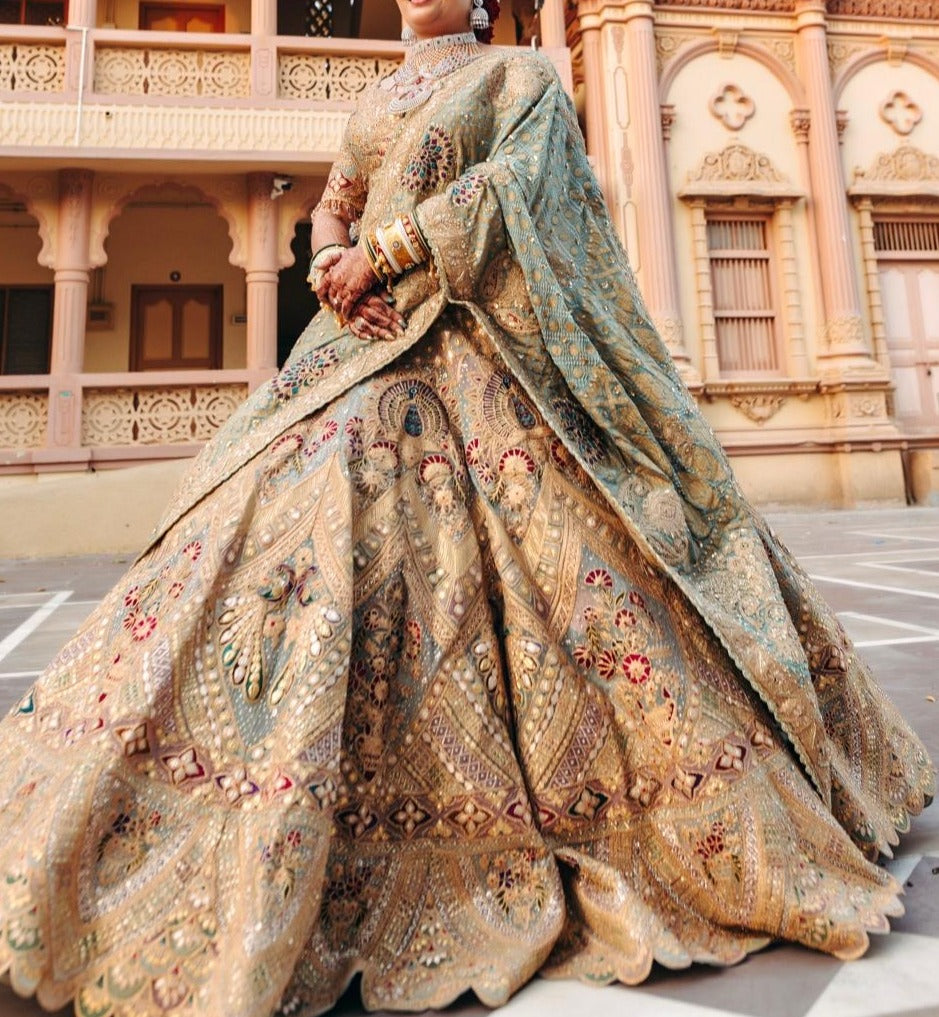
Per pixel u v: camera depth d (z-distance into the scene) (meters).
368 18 11.77
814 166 11.11
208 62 9.11
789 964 0.94
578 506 1.20
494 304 1.27
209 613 1.07
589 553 1.16
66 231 8.87
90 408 8.60
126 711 0.97
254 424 1.33
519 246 1.21
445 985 0.88
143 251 11.60
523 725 1.09
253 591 1.09
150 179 9.16
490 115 1.36
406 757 1.05
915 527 7.77
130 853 0.90
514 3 11.66
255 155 8.93
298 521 1.14
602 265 1.40
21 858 0.85
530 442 1.23
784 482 10.60
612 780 1.08
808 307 11.04
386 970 0.90
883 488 10.52
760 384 10.62
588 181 1.42
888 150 11.45
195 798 0.95
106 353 11.37
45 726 1.05
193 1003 0.80
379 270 1.27
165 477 8.28
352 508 1.13
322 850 0.89
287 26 11.84
